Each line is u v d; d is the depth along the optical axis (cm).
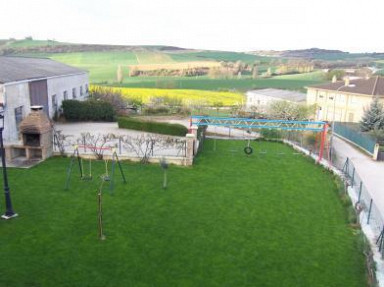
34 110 2072
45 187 1667
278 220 1445
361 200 1639
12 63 2916
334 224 1431
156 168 2036
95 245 1180
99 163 2067
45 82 2920
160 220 1390
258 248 1214
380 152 2741
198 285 998
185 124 3397
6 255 1096
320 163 2300
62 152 2155
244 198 1664
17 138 2431
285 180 1958
